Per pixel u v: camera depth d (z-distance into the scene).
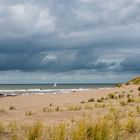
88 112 17.52
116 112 15.20
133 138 9.20
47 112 18.38
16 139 8.88
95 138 8.62
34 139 8.95
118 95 31.72
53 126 10.91
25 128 10.93
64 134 8.98
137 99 24.16
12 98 33.66
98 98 30.39
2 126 11.09
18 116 16.64
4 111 19.03
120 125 10.65
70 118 15.02
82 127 8.70
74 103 26.28
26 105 25.72
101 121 9.55
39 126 9.74
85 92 40.12
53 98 33.31
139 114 15.53
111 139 8.67
